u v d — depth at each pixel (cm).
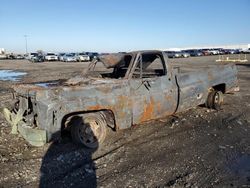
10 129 712
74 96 537
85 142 573
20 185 435
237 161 508
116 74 727
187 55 5772
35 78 2003
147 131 675
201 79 783
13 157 541
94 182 439
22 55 7512
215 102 848
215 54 6562
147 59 692
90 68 721
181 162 505
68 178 454
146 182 435
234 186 420
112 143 604
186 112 828
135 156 534
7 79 1998
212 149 564
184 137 633
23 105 573
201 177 449
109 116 602
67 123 571
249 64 3156
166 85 676
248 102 993
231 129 685
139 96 621
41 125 515
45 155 547
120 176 456
